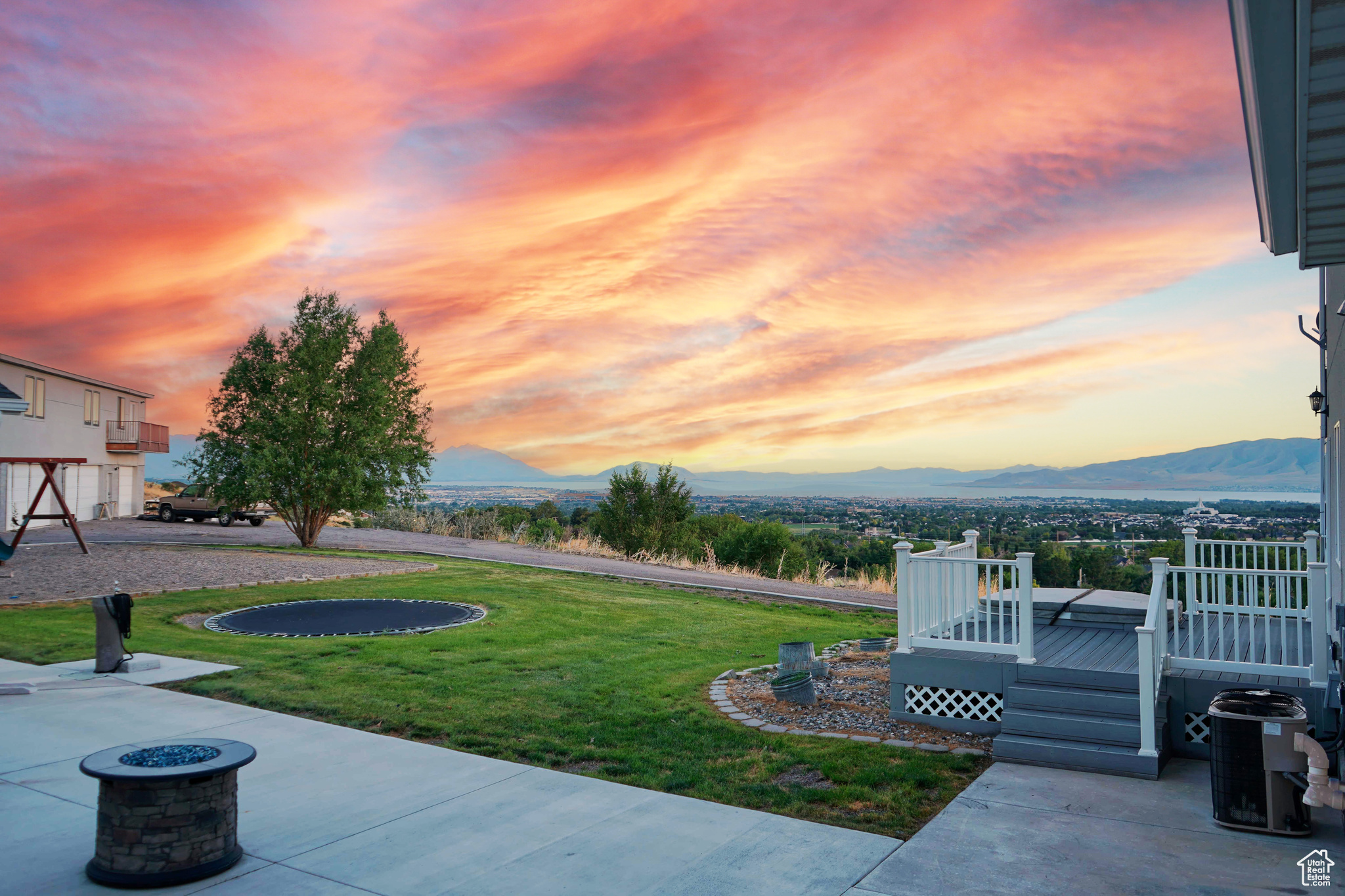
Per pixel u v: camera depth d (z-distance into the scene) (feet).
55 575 56.18
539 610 51.29
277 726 26.13
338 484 87.66
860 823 18.99
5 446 103.14
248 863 16.06
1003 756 23.88
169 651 36.47
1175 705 25.16
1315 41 9.68
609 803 19.90
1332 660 23.73
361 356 90.38
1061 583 92.32
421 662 35.94
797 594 66.85
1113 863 16.52
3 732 24.66
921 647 29.48
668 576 74.95
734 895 14.94
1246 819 18.25
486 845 17.12
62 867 15.64
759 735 26.43
